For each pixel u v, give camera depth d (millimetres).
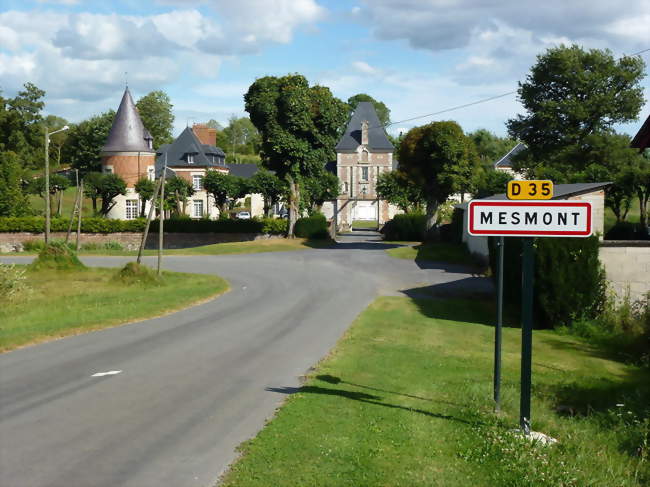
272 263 37625
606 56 61812
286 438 7551
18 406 9336
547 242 18250
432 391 10133
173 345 14461
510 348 15398
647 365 13664
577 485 6301
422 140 46781
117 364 12391
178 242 57500
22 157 91250
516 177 71625
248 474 6449
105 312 19250
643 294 18594
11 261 41750
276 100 51375
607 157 59188
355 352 13602
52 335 15445
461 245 44531
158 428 8250
